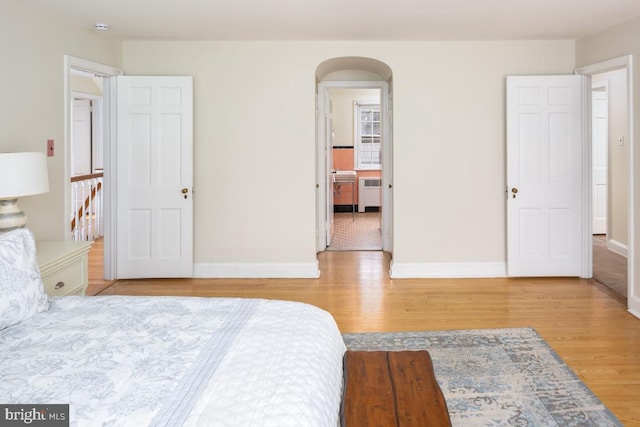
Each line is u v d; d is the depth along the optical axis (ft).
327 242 20.90
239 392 3.92
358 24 13.25
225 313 5.98
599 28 13.62
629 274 12.25
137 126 15.02
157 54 15.24
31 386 3.98
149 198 15.15
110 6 11.46
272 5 11.56
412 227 15.64
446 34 14.35
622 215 18.92
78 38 12.98
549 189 15.16
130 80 14.93
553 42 15.15
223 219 15.64
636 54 12.32
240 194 15.58
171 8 11.73
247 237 15.67
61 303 6.36
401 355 5.79
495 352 9.62
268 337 5.15
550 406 7.53
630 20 12.56
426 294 13.78
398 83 15.35
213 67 15.29
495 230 15.58
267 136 15.46
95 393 3.87
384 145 19.60
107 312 5.97
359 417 4.41
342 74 19.31
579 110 14.99
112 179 15.14
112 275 15.28
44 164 8.93
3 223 8.60
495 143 15.43
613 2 11.28
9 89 10.30
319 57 15.25
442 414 4.46
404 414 4.46
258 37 14.71
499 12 12.14
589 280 15.11
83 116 26.91
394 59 15.31
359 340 10.31
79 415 3.53
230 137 15.46
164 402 3.74
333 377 4.90
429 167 15.51
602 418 7.17
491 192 15.52
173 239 15.26
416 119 15.42
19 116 10.62
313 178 15.51
